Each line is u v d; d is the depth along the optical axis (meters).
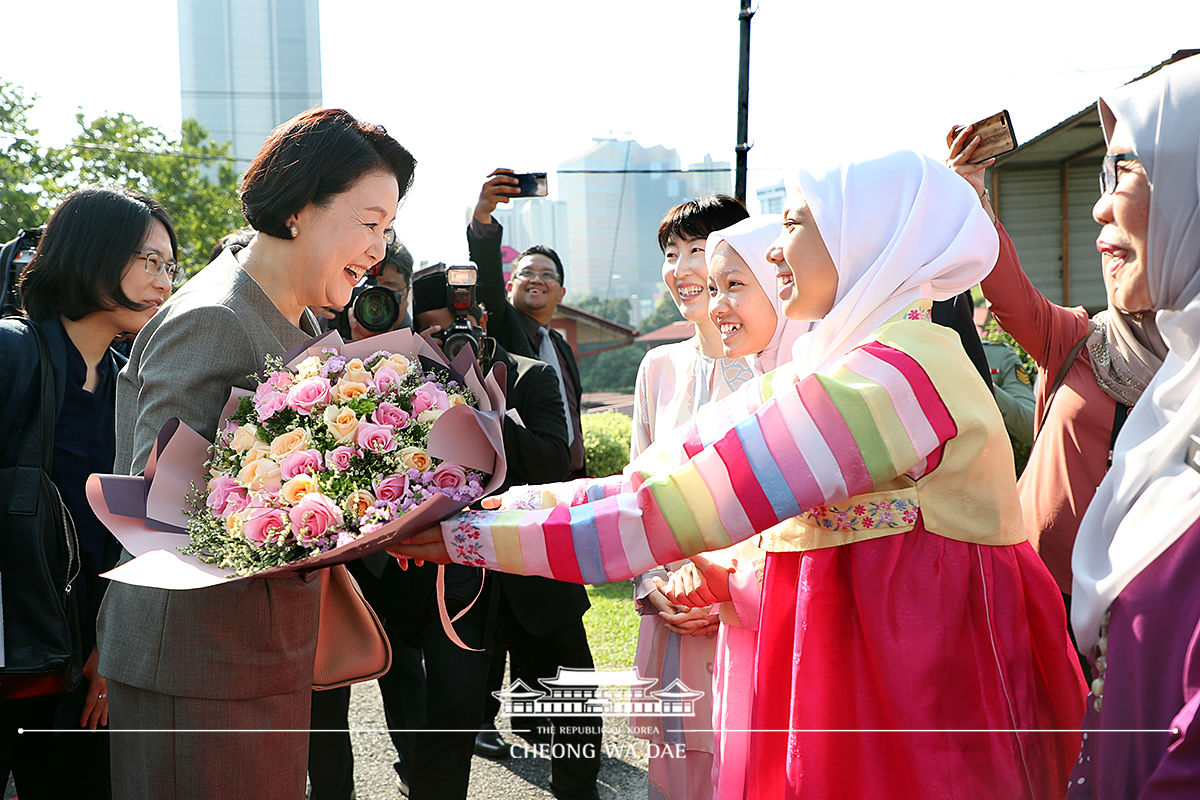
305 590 1.66
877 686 1.40
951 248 1.45
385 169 1.70
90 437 2.13
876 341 1.44
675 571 2.08
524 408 2.64
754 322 1.95
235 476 1.52
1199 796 1.12
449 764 2.32
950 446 1.42
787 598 1.54
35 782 2.11
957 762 1.36
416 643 2.49
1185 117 1.39
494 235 3.07
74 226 2.05
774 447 1.39
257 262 1.71
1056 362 2.12
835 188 1.49
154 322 1.66
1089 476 1.99
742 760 1.71
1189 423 1.27
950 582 1.40
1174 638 1.22
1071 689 1.49
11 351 1.99
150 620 1.57
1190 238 1.39
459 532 1.53
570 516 1.49
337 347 1.70
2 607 1.89
